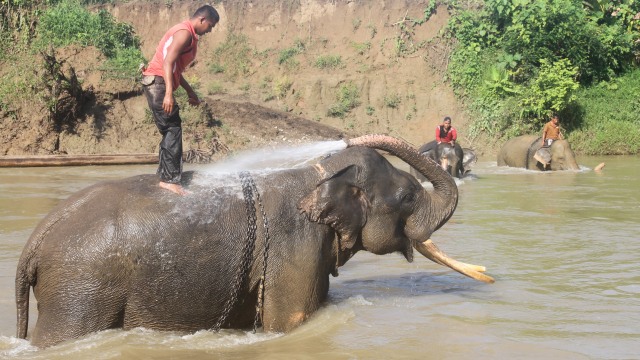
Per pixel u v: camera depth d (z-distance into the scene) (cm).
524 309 662
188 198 587
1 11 2636
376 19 3066
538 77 2597
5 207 1242
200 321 586
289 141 2514
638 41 2800
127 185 596
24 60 2502
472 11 2938
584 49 2673
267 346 563
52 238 563
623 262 843
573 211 1229
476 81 2788
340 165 621
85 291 554
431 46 2953
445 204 657
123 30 2861
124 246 560
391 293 724
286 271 588
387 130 2789
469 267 689
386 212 625
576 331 597
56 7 2727
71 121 2361
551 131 2112
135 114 2447
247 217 588
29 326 620
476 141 2675
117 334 563
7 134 2278
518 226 1080
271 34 3102
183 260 569
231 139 2464
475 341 573
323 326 603
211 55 3044
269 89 2931
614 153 2583
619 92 2673
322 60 2989
